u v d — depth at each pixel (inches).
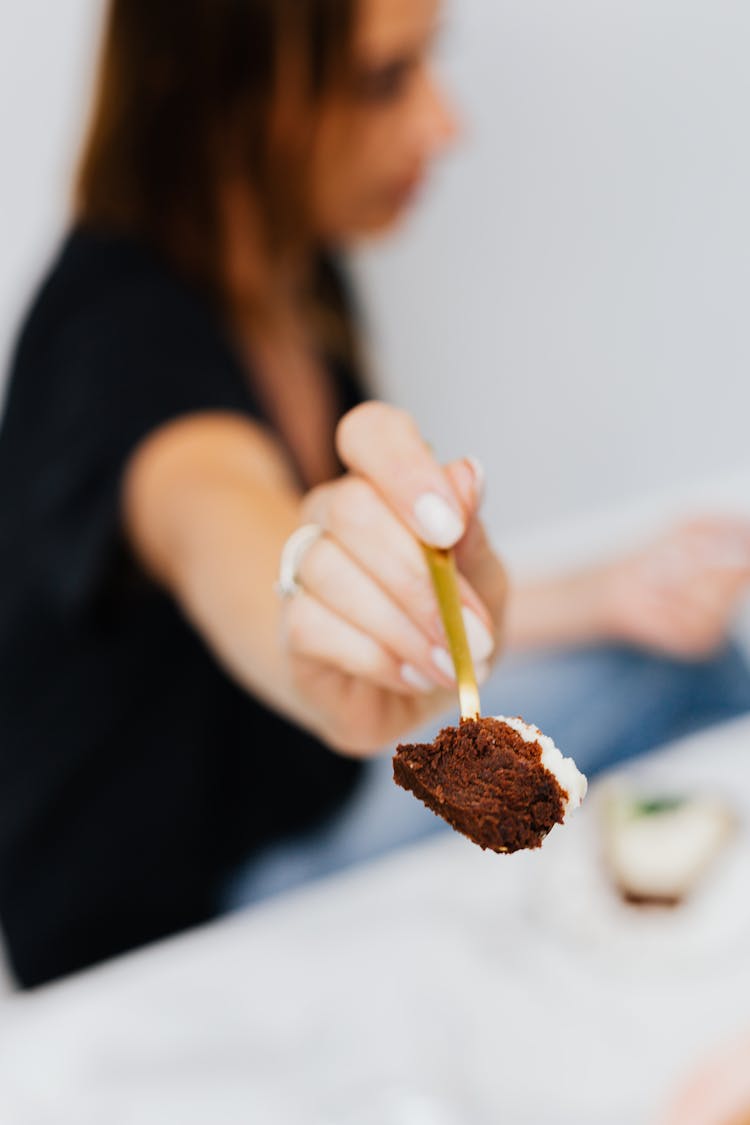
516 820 21.1
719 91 77.8
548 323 79.5
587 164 76.7
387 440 23.0
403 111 44.2
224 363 37.4
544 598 54.4
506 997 31.9
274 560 28.0
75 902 47.2
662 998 31.5
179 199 44.3
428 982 32.3
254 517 29.8
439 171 73.2
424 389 77.9
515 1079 30.4
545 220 77.1
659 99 76.8
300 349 53.2
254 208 45.5
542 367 80.4
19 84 65.9
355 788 52.1
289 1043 31.4
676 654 53.2
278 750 48.6
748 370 84.6
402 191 47.6
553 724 54.5
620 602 52.6
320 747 49.5
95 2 65.4
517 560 82.6
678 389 83.9
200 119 43.1
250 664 26.4
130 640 44.5
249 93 42.3
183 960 33.4
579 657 56.1
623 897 33.5
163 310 38.6
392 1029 31.3
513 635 54.0
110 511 33.8
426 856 35.9
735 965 31.9
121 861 47.1
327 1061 30.7
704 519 53.5
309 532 23.8
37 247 68.9
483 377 79.2
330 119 42.8
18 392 41.6
